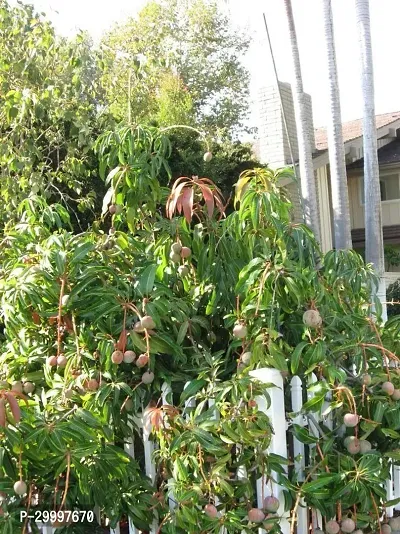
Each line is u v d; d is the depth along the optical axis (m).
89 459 2.52
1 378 2.90
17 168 5.57
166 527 2.55
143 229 3.37
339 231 6.77
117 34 17.86
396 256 16.58
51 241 2.82
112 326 2.74
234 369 2.92
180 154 10.03
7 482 2.41
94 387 2.65
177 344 2.80
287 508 2.43
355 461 2.46
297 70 6.80
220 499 2.44
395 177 17.67
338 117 6.77
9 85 5.73
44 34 5.71
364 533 2.63
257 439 2.37
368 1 6.90
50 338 3.03
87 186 8.09
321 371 2.61
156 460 2.69
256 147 18.45
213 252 3.04
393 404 2.61
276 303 2.67
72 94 6.19
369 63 6.91
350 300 3.25
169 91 14.07
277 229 2.72
